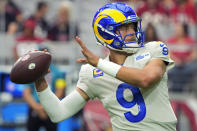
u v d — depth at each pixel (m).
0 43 24.03
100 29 9.23
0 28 26.16
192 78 22.55
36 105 17.84
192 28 26.00
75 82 21.38
